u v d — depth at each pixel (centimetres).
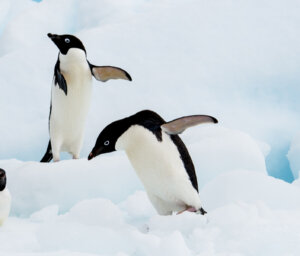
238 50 3023
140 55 3089
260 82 2859
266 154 2450
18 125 2738
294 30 3089
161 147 1271
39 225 1334
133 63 3045
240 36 3112
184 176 1298
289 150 2467
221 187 1587
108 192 1789
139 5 4034
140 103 2819
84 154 2606
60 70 1842
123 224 1280
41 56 3106
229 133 2050
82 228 1177
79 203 1398
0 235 1149
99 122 2711
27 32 4016
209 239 1099
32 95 2880
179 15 3334
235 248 1037
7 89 2911
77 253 984
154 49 3116
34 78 2969
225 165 1922
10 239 1122
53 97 1866
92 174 1780
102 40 3194
